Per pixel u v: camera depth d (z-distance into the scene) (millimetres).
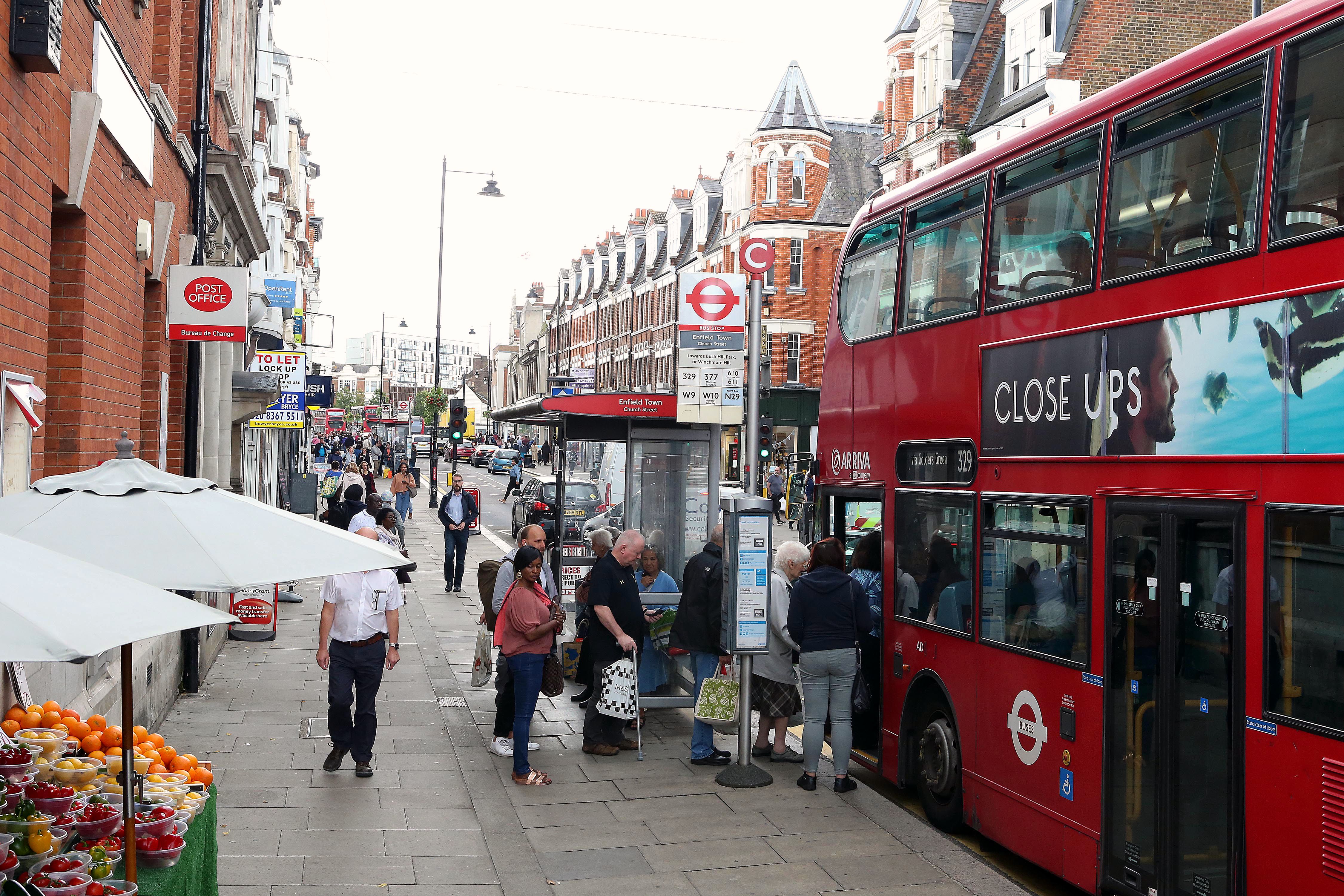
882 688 8344
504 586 10203
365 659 8273
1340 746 4320
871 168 49812
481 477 66125
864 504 10523
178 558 4285
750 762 8469
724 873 6512
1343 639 4328
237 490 17953
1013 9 29734
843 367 9273
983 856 7203
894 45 36875
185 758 5316
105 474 4742
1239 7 27016
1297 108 4797
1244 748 4773
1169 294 5430
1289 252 4719
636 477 11148
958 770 7273
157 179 10625
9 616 2582
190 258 12234
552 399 10633
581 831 7234
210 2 12625
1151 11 26859
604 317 77062
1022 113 28156
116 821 4316
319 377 31984
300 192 55844
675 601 10594
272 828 7012
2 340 5828
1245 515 4855
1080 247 6203
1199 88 5414
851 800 8039
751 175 50250
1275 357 4754
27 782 4473
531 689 8297
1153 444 5477
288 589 17984
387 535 9969
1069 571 6129
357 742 8281
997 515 6906
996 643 6797
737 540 8297
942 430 7598
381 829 7074
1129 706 5578
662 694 10586
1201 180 5336
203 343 15289
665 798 8023
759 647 8328
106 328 8312
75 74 7160
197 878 4691
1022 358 6676
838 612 8156
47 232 6668
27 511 4496
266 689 11273
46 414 7508
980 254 7258
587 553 11562
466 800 7816
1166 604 5320
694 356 9039
